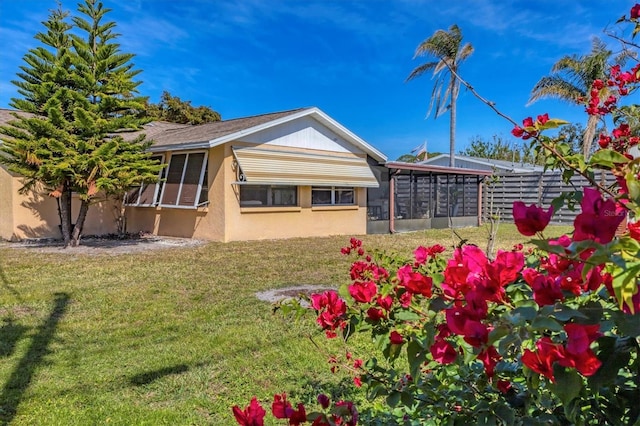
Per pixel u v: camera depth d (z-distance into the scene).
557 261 1.06
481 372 1.44
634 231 0.89
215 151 11.12
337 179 13.10
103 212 12.77
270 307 5.23
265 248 10.08
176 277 6.86
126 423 2.74
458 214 16.88
